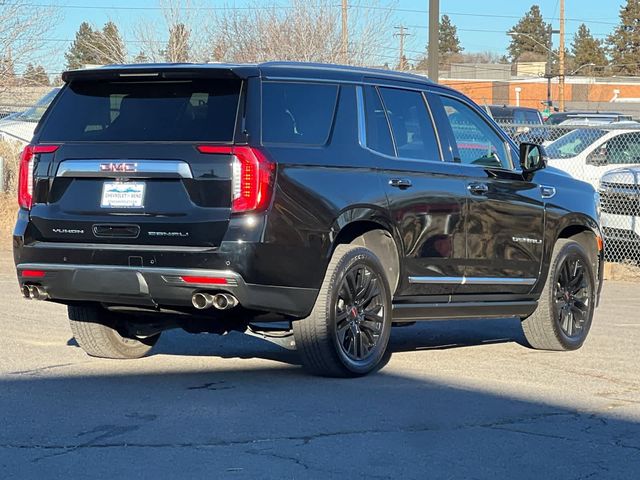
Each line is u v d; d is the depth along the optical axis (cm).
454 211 818
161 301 700
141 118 722
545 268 902
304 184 709
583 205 947
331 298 726
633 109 5772
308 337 728
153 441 577
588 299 948
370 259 754
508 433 615
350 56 2733
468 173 838
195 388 714
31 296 743
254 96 707
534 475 536
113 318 807
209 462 540
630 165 1777
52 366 788
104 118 735
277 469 531
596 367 838
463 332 1031
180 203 692
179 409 650
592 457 571
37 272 729
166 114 718
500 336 1008
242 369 788
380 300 768
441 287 818
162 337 942
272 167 691
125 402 668
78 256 715
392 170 775
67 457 546
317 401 679
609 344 960
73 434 590
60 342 891
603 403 702
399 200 774
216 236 682
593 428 634
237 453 557
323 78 755
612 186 1577
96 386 716
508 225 866
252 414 640
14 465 532
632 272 1567
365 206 746
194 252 684
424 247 797
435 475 530
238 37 2722
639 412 677
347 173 741
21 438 581
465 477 529
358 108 770
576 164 1848
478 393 720
